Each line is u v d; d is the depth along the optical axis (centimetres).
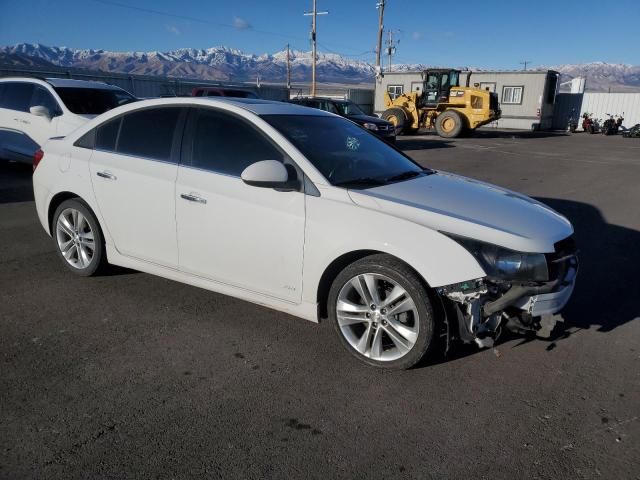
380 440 252
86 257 441
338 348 341
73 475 225
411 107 2500
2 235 577
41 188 455
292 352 335
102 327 363
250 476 227
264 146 346
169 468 231
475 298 286
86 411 269
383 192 329
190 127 376
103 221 416
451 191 356
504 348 344
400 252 292
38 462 232
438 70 2436
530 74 3303
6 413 266
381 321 309
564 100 3547
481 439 254
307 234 319
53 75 2119
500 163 1391
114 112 419
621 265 532
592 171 1254
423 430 260
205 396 286
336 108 1775
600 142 2347
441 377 308
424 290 292
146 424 260
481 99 2338
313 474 229
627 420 271
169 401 280
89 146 426
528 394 293
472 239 290
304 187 326
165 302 407
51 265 484
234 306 403
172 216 374
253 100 406
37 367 310
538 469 234
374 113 3769
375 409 277
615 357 337
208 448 244
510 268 288
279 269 336
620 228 690
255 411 273
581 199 886
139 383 296
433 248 287
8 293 418
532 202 373
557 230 319
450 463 237
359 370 315
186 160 372
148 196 384
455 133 2366
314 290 326
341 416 271
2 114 926
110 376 303
